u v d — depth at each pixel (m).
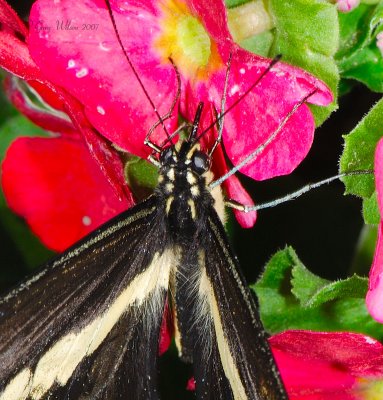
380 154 0.15
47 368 0.16
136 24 0.17
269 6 0.17
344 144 0.16
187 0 0.17
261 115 0.16
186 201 0.16
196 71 0.17
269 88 0.16
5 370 0.16
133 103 0.17
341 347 0.17
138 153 0.17
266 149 0.16
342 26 0.17
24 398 0.16
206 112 0.17
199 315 0.16
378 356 0.17
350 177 0.16
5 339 0.16
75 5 0.17
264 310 0.18
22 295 0.16
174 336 0.18
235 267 0.16
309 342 0.17
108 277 0.16
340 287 0.17
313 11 0.16
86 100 0.17
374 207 0.16
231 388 0.16
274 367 0.16
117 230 0.16
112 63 0.17
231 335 0.16
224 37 0.17
